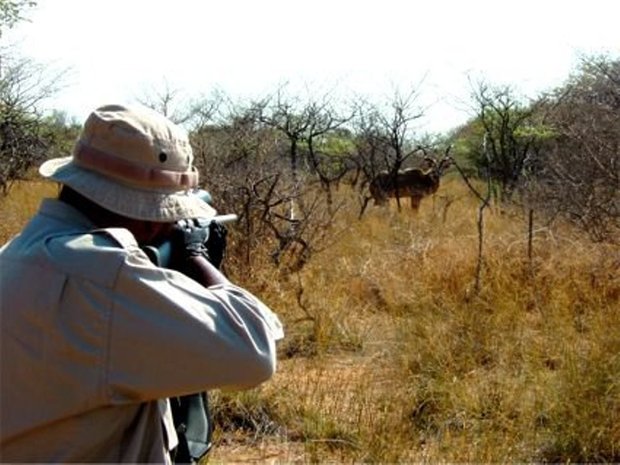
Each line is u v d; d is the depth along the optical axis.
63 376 1.71
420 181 17.36
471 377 5.91
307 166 17.61
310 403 5.51
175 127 1.84
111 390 1.70
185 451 2.00
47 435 1.73
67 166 1.80
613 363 5.43
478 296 7.84
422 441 5.04
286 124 18.33
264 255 9.05
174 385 1.71
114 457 1.76
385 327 7.52
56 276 1.71
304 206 11.11
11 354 1.72
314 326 7.34
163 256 1.84
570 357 5.67
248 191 9.20
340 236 11.17
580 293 7.98
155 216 1.78
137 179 1.77
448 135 24.33
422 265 9.02
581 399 5.15
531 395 5.43
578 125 12.73
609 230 10.00
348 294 8.61
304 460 4.86
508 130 19.22
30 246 1.75
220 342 1.72
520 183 16.30
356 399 5.55
